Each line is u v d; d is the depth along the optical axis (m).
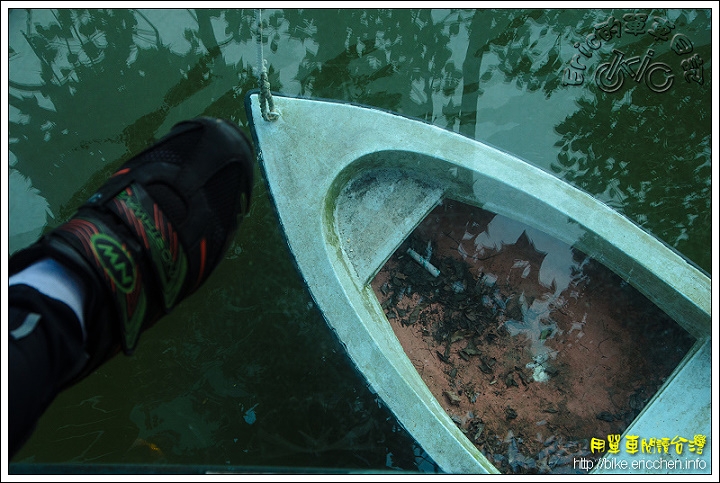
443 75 1.91
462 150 1.54
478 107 1.89
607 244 1.49
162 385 1.77
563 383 1.63
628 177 1.87
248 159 1.21
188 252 1.04
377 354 1.44
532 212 1.55
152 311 1.01
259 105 1.55
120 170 1.09
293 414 1.74
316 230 1.51
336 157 1.55
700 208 1.85
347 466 1.68
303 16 1.91
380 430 1.69
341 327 1.46
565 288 1.67
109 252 0.90
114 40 1.85
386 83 1.90
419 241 1.70
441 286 1.69
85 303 0.87
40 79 1.81
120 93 1.84
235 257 1.79
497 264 1.69
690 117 1.89
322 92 1.88
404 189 1.65
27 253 0.86
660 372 1.60
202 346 1.78
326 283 1.49
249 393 1.76
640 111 1.90
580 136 1.88
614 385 1.61
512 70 1.91
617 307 1.65
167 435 1.74
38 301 0.79
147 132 1.84
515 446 1.57
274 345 1.77
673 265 1.46
